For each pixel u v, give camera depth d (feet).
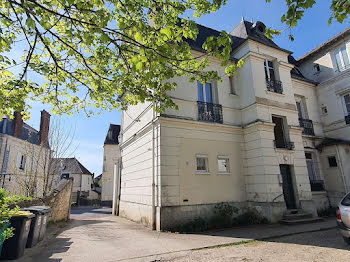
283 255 16.93
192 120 32.71
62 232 27.78
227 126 35.47
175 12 15.71
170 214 28.40
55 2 12.80
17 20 12.48
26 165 59.77
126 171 45.55
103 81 18.20
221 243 21.08
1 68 14.85
